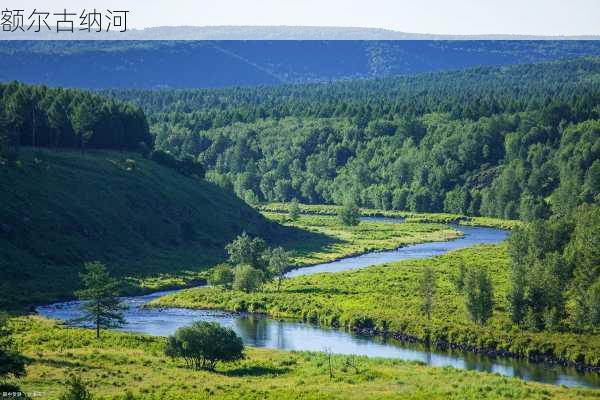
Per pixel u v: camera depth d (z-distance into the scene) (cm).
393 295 14888
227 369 9994
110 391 8469
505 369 10500
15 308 13738
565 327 12050
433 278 13238
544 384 9319
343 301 14500
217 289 16188
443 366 10188
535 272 12706
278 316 14062
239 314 14262
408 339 12269
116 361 9938
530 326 12050
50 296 14862
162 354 10619
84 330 11969
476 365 10688
